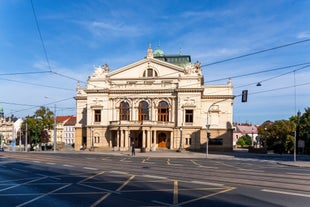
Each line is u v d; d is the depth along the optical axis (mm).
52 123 84188
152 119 68188
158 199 11055
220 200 10867
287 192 12352
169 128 65812
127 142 63469
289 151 73875
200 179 16156
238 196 11547
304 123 71000
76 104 76688
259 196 11547
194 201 10711
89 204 10320
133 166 24141
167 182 15039
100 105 69875
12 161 28922
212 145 68562
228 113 69000
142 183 14734
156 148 64438
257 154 58281
